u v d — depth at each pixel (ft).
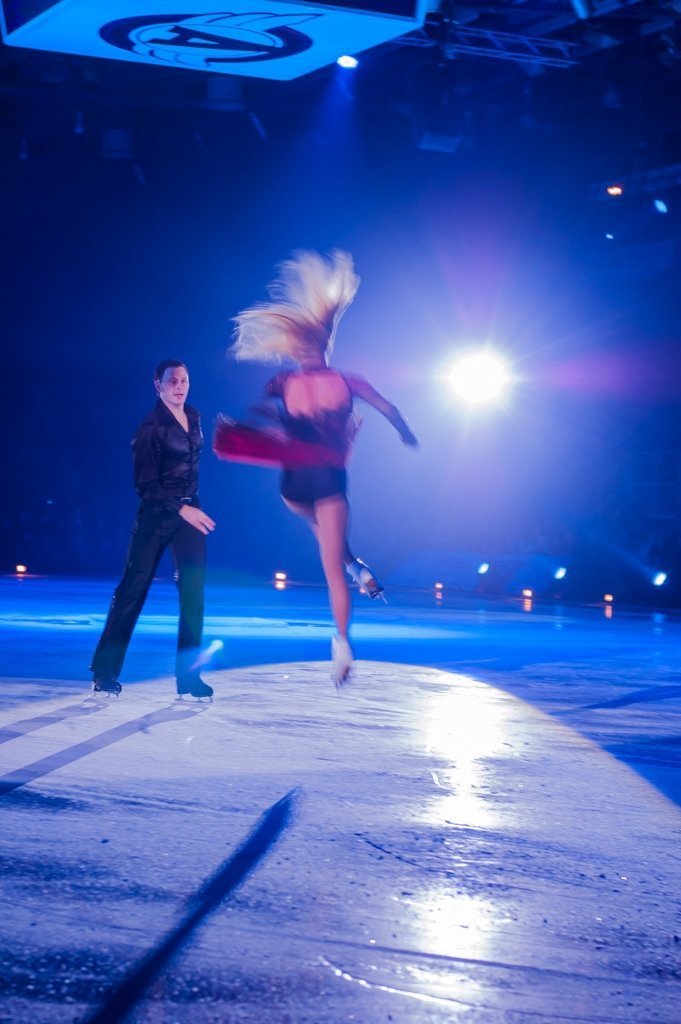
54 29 50.70
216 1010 13.58
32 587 102.47
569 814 22.94
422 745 28.99
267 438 23.68
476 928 16.55
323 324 24.04
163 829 20.65
